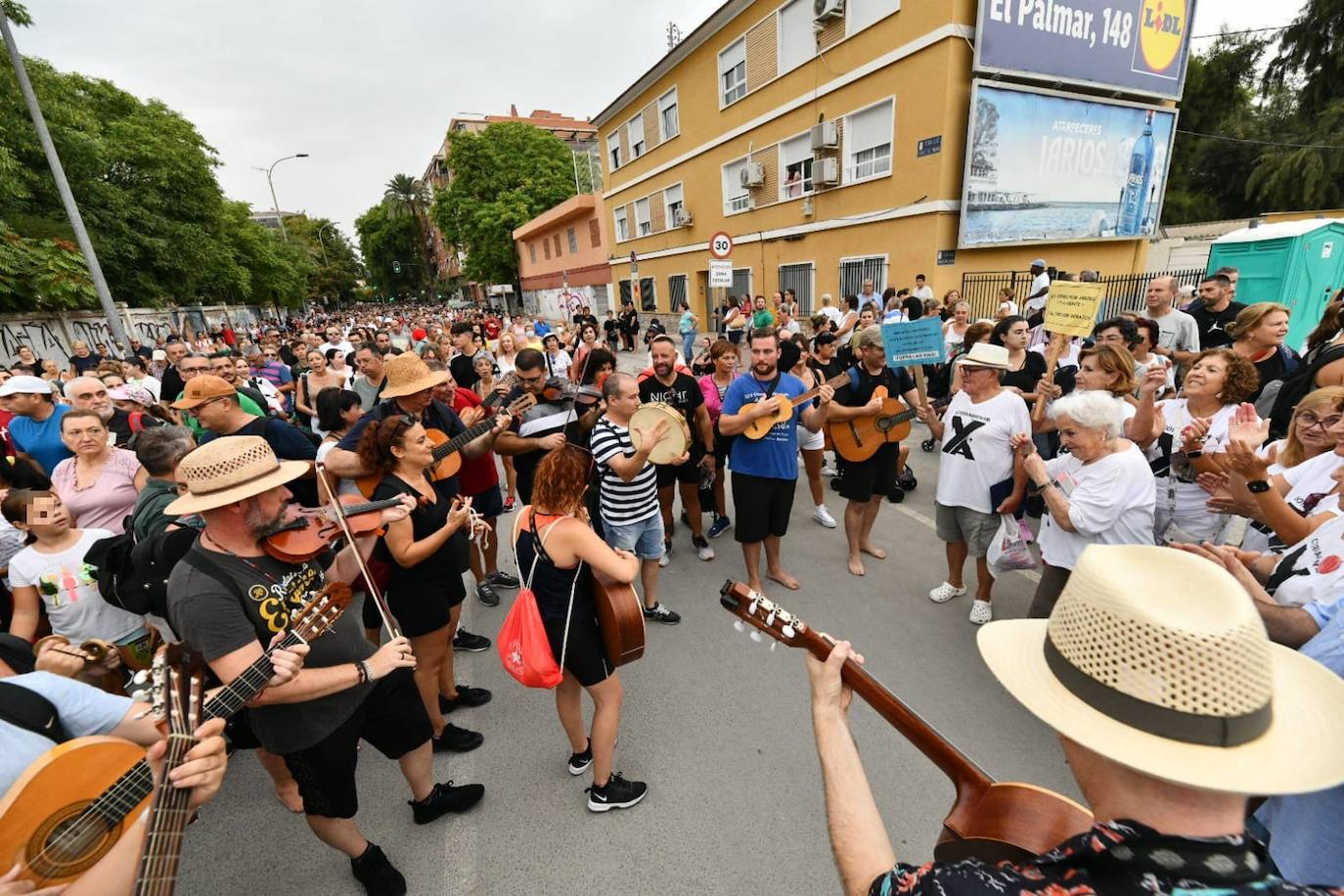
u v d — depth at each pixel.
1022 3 10.55
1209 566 0.83
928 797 2.61
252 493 1.79
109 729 1.57
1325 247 9.10
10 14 15.20
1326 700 0.88
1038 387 4.35
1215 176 24.97
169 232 21.98
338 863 2.49
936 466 6.90
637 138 22.39
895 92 11.72
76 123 18.19
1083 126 11.92
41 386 4.73
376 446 2.63
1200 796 0.77
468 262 42.53
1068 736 0.82
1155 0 11.77
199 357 6.22
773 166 15.68
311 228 75.75
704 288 20.33
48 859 1.26
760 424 4.01
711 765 2.86
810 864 2.35
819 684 1.43
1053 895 0.75
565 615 2.39
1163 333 5.54
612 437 3.76
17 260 13.55
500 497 4.59
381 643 3.60
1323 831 1.55
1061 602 0.93
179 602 1.75
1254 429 2.25
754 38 15.16
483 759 2.97
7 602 3.18
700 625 4.06
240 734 2.43
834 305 14.46
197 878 2.43
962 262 11.82
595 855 2.43
